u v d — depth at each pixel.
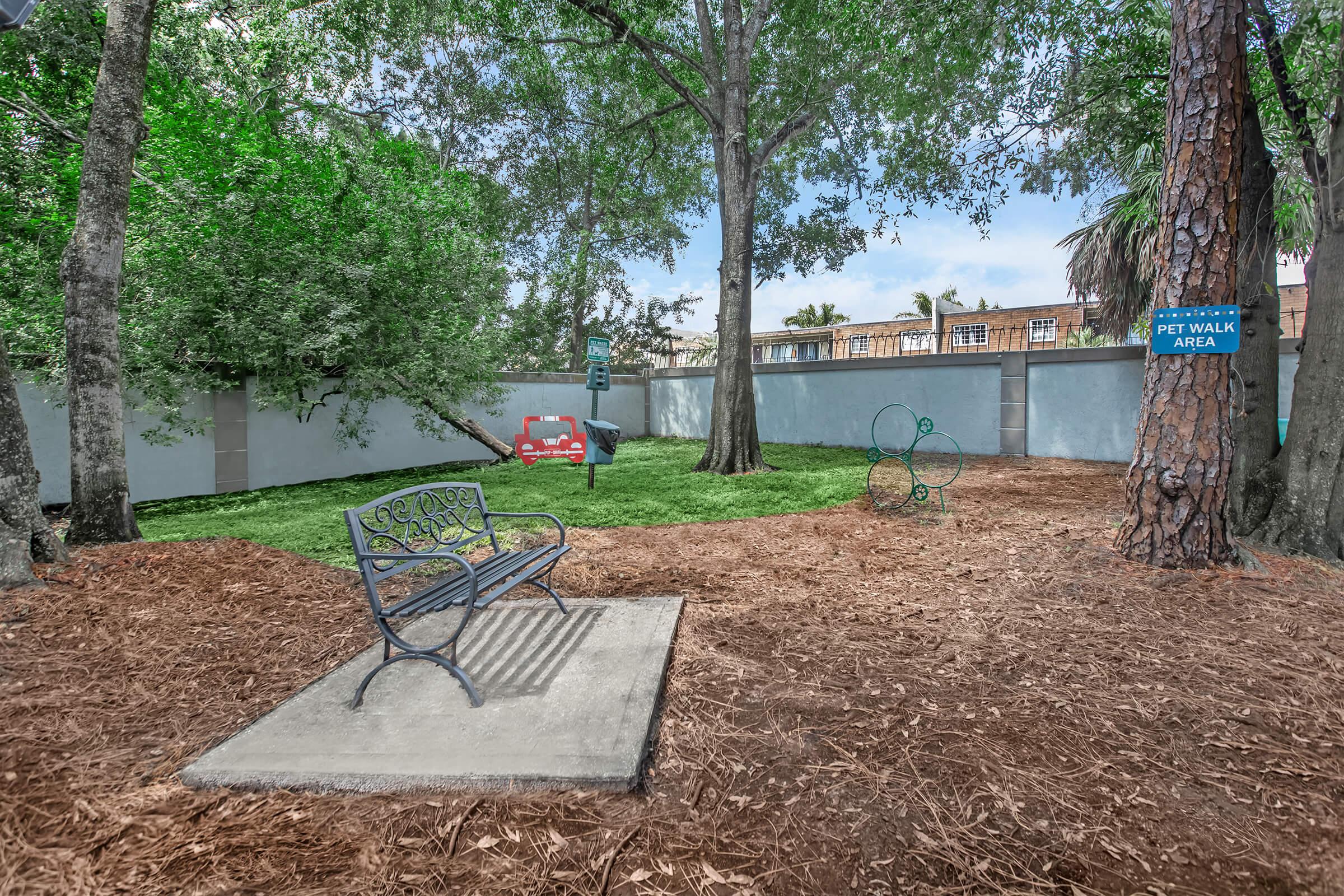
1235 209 3.73
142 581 3.84
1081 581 3.73
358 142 9.27
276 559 4.40
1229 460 3.84
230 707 2.53
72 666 2.81
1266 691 2.43
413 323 8.54
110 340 5.01
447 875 1.57
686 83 11.79
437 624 3.32
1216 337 3.69
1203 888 1.50
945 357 11.07
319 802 1.88
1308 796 1.83
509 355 12.41
